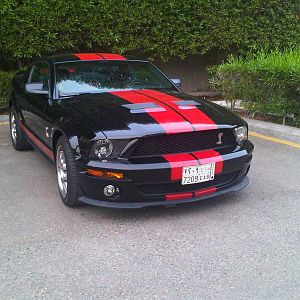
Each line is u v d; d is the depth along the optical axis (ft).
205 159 13.14
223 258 11.34
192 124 13.28
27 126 19.19
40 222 13.44
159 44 31.96
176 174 12.74
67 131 13.56
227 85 27.12
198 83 37.52
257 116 27.30
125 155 12.65
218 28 32.94
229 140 14.21
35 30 28.25
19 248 11.85
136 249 11.79
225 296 9.73
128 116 13.43
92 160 12.71
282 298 9.66
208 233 12.71
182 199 13.21
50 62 17.98
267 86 24.62
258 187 16.37
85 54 18.98
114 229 12.95
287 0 34.50
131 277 10.48
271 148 21.63
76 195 13.69
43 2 27.94
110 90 16.47
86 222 13.43
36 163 19.57
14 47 28.25
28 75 20.58
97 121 13.19
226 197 15.39
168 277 10.48
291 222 13.46
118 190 12.71
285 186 16.47
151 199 12.95
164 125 13.00
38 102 17.10
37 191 16.11
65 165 14.05
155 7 30.89
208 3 32.04
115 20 30.01
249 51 34.58
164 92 16.57
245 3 33.24
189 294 9.81
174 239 12.34
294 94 23.44
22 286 10.13
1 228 13.06
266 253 11.59
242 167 14.28
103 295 9.78
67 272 10.70
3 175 17.94
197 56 36.83
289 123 25.18
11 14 27.35
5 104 28.71
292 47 35.24
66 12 28.66
